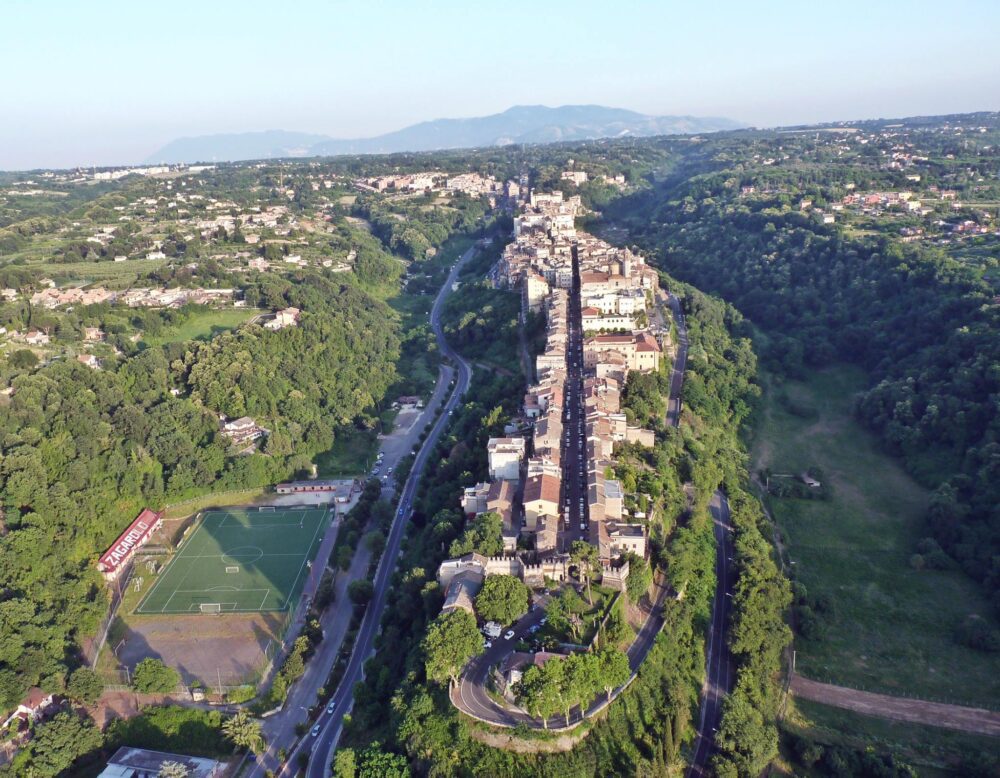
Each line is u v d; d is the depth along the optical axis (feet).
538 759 623.77
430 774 609.42
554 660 647.15
